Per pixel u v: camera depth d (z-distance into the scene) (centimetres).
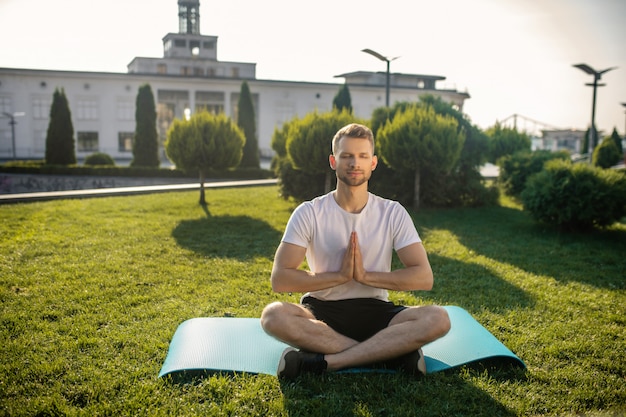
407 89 4247
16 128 3494
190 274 473
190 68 4638
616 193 703
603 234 726
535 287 443
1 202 946
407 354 246
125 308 368
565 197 721
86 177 2041
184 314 356
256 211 919
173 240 631
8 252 540
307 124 916
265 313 239
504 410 224
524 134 1662
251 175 2112
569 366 272
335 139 255
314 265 257
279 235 684
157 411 218
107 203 962
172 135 971
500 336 319
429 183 1005
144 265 502
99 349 289
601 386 250
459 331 301
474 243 651
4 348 285
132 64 4778
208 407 221
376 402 225
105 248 573
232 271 488
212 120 969
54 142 2266
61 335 310
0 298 383
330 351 246
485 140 1066
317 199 260
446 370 256
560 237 704
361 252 253
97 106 3641
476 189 1035
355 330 254
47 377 252
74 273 461
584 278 475
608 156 2550
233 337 286
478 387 241
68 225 713
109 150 3700
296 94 4069
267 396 229
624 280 471
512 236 707
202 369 249
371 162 251
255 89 3975
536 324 344
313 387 236
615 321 353
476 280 467
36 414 216
